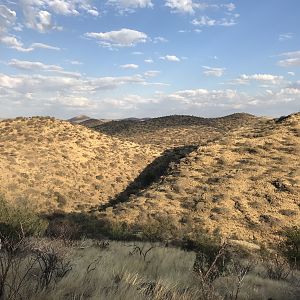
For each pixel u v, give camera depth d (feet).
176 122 486.38
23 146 218.79
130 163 244.01
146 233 105.19
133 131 469.98
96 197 196.65
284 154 175.22
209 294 22.76
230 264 39.29
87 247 53.57
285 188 143.02
